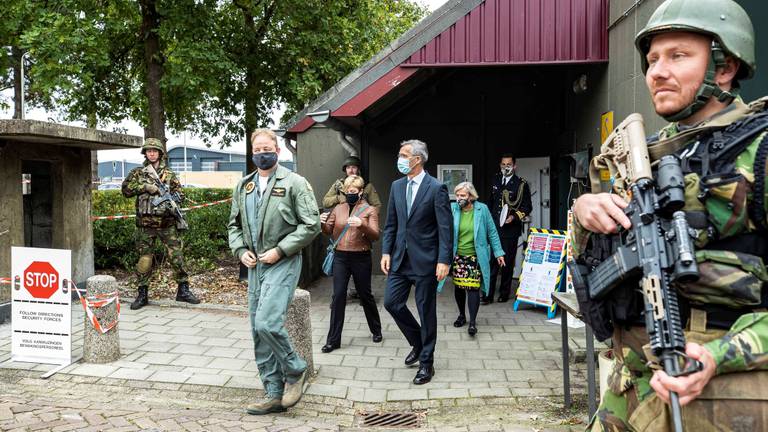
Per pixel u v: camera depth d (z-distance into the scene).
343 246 6.03
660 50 1.61
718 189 1.45
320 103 9.54
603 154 1.87
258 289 4.30
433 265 5.03
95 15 11.38
